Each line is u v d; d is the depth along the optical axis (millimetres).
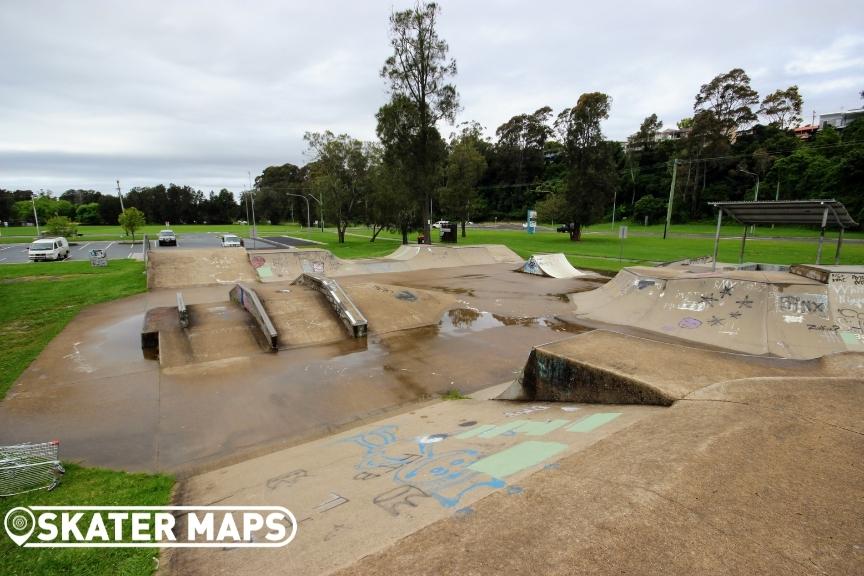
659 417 4320
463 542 2500
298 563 2918
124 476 5129
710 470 3176
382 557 2422
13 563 3467
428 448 5008
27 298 15070
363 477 4367
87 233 61594
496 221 87750
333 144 37812
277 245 38750
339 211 39500
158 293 16219
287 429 6512
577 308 14203
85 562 3439
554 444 4227
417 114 27953
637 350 6785
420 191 29703
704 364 6125
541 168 89688
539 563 2285
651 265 23594
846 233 45438
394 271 22562
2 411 6926
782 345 9383
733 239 40031
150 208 101500
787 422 3963
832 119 86250
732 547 2373
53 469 5027
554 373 6594
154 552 3525
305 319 11477
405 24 26750
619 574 2188
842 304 9648
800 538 2445
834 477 3062
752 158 66500
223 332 10523
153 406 7176
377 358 9578
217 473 5180
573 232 41156
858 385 4793
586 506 2787
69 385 7949
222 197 108500
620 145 86375
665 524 2578
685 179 69312
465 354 9867
